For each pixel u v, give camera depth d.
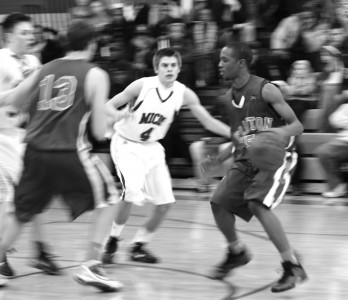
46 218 9.23
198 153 10.86
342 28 12.26
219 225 6.24
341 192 10.55
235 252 6.30
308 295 5.77
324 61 11.05
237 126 6.10
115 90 11.77
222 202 6.11
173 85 6.77
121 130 6.89
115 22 13.29
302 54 11.85
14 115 6.67
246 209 6.14
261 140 5.72
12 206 5.89
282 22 12.31
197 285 6.09
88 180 5.72
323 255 7.16
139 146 6.87
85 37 5.81
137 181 6.73
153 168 6.90
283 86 11.04
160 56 6.66
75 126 5.71
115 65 12.02
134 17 13.63
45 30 13.73
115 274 6.46
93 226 5.86
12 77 6.71
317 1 12.40
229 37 12.06
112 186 5.90
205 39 12.48
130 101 6.83
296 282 5.85
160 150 6.99
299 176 10.64
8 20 6.77
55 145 5.66
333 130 11.09
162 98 6.71
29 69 6.87
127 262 6.92
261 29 12.88
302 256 7.11
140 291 5.90
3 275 6.20
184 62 11.71
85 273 5.78
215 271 6.33
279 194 5.75
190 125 11.40
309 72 11.32
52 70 5.80
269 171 5.74
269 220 5.73
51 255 6.46
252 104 5.93
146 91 6.68
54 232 8.32
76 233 8.26
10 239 5.96
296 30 11.96
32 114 5.86
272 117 5.94
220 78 12.00
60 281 6.21
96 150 11.66
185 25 12.61
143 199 6.78
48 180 5.76
